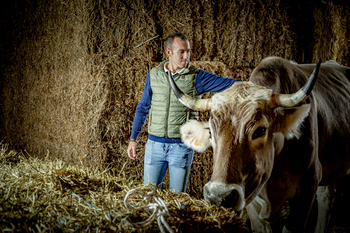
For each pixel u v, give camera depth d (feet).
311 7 14.73
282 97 6.75
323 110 9.45
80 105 12.27
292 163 8.10
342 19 15.60
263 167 6.88
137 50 12.66
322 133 9.25
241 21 13.66
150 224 5.53
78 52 12.53
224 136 6.51
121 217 5.67
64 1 13.88
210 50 13.67
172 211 6.03
